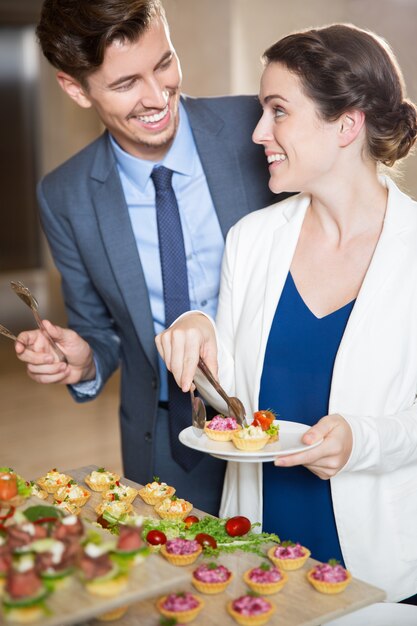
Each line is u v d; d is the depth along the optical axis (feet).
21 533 3.99
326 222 5.90
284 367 5.90
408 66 14.85
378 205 5.81
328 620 4.32
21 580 3.67
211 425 5.33
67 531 4.04
